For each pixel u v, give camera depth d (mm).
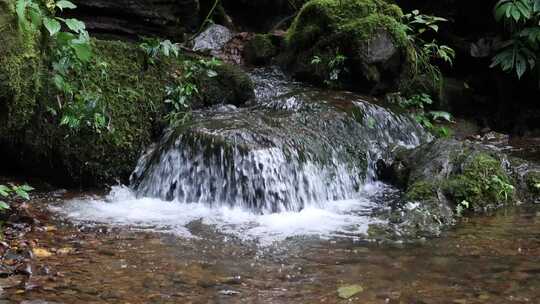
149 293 2826
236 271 3115
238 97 5707
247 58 7055
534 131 6879
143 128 4973
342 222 4023
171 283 2945
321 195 4574
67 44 4164
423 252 3408
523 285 2932
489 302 2748
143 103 5016
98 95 4598
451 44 7426
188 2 6641
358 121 5418
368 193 4832
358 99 5777
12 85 3973
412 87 6512
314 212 4262
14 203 4113
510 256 3332
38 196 4449
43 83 4445
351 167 4949
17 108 4191
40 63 4301
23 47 4043
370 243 3576
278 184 4336
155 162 4660
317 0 6672
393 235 3727
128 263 3193
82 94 4535
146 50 5203
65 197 4492
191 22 7121
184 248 3453
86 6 6004
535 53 6605
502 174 4586
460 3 7324
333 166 4793
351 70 6273
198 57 5883
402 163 4992
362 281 2992
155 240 3582
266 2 8344
